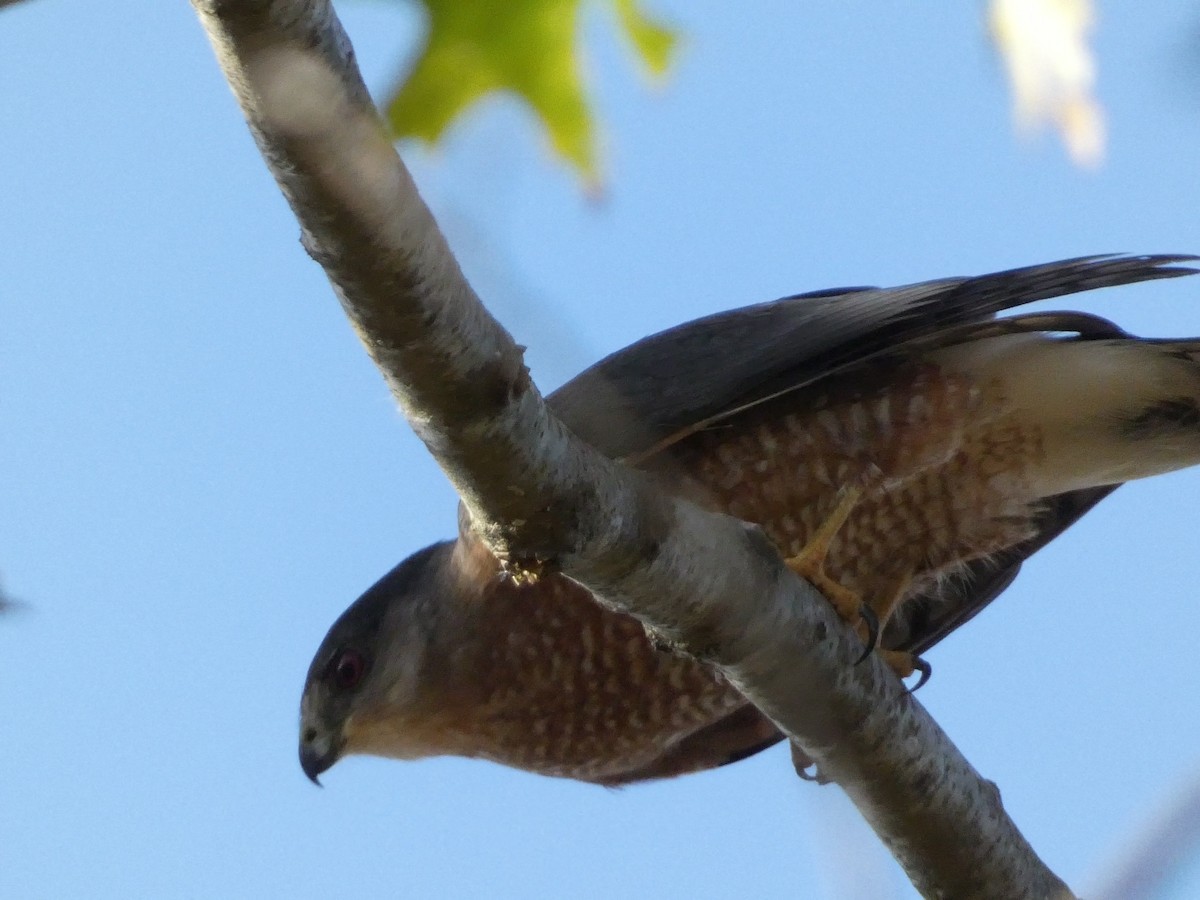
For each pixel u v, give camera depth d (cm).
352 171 489
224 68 469
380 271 519
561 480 611
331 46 470
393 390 572
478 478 599
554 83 677
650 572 668
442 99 651
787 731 770
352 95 480
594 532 634
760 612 718
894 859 800
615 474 641
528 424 588
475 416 573
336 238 509
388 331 540
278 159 489
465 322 548
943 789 776
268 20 453
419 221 515
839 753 763
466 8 652
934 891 798
